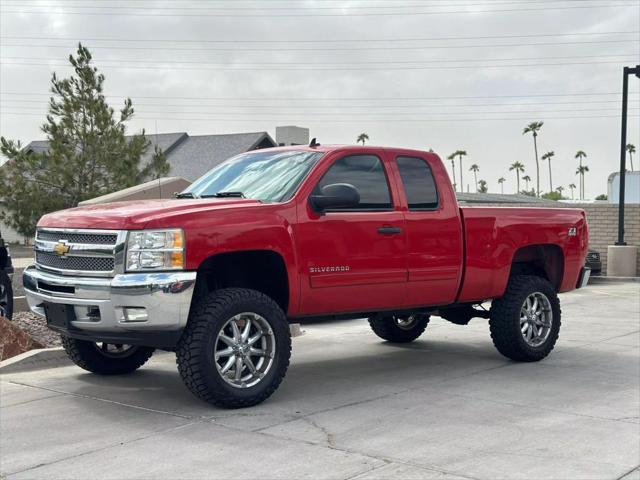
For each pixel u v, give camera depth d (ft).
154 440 17.63
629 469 15.69
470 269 25.68
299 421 19.31
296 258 21.34
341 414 20.03
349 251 22.50
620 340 33.04
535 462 16.11
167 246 19.30
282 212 21.25
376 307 23.65
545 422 19.30
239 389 20.29
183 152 131.85
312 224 21.77
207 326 19.74
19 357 26.05
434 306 25.68
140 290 18.94
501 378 24.84
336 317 23.88
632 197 95.04
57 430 18.51
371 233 23.00
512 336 26.96
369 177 23.59
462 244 25.45
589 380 24.52
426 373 25.73
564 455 16.60
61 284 20.27
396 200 23.89
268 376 20.83
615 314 42.96
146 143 81.76
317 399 21.77
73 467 15.80
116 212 20.15
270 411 20.33
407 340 32.19
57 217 21.48
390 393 22.58
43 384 23.61
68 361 27.02
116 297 19.15
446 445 17.29
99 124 77.61
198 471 15.52
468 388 23.29
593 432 18.40
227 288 21.49
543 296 27.96
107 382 23.95
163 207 20.25
